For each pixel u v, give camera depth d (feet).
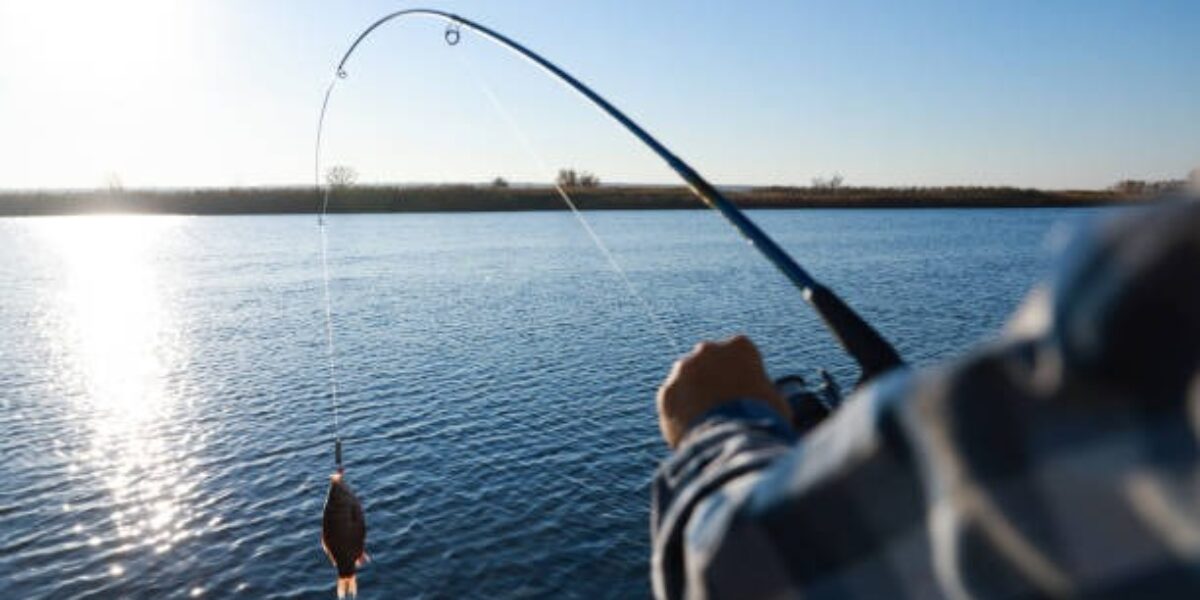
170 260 245.24
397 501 60.34
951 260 202.39
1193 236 1.29
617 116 10.79
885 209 508.12
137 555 52.54
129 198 593.42
